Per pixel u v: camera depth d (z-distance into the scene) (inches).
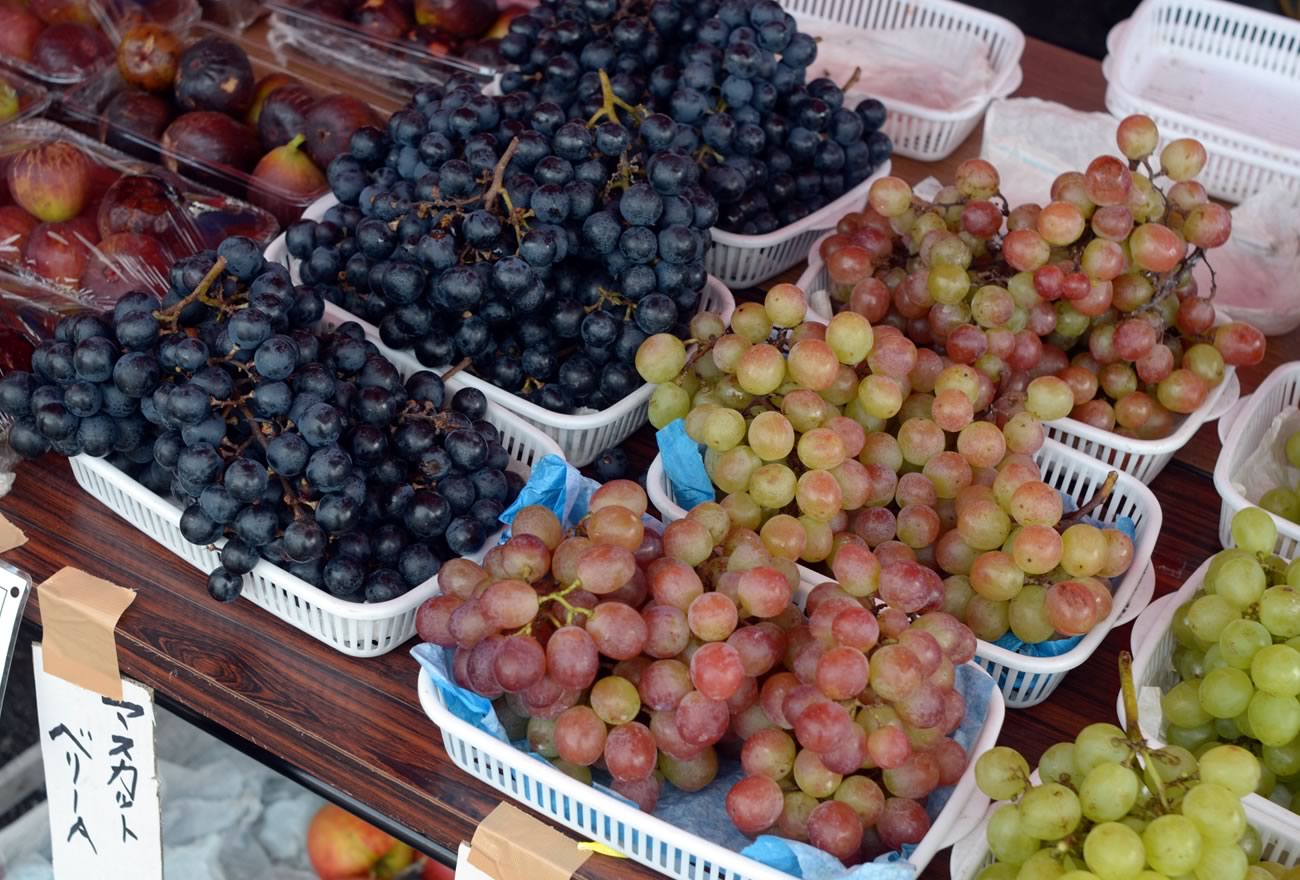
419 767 43.4
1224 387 54.4
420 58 72.9
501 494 47.9
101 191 61.1
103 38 70.9
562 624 38.6
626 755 36.8
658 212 49.4
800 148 60.8
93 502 52.2
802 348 45.1
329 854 59.9
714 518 42.3
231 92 67.2
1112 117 70.8
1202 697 41.5
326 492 43.4
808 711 36.2
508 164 51.4
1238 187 69.0
